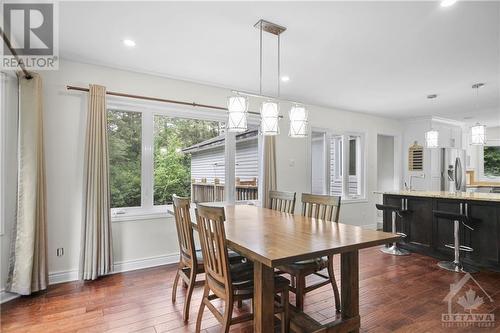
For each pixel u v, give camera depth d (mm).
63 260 3008
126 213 3412
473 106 5137
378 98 4637
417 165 6152
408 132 6371
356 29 2379
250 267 2068
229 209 3168
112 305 2475
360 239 1777
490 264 3418
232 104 2334
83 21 2266
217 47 2758
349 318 1951
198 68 3332
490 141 7219
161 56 2977
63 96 3037
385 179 6820
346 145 5613
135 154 3547
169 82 3666
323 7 2059
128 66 3270
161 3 2018
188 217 2223
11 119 2645
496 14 2131
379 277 3164
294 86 4008
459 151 5961
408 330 2102
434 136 4500
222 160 4215
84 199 2980
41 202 2734
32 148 2650
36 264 2674
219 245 1742
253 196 4734
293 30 2406
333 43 2652
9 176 2625
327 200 2598
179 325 2168
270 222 2369
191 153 3973
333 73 3469
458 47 2719
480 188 6555
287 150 4758
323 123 5219
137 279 3072
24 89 2648
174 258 3650
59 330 2088
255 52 2867
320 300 2617
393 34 2463
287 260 1426
